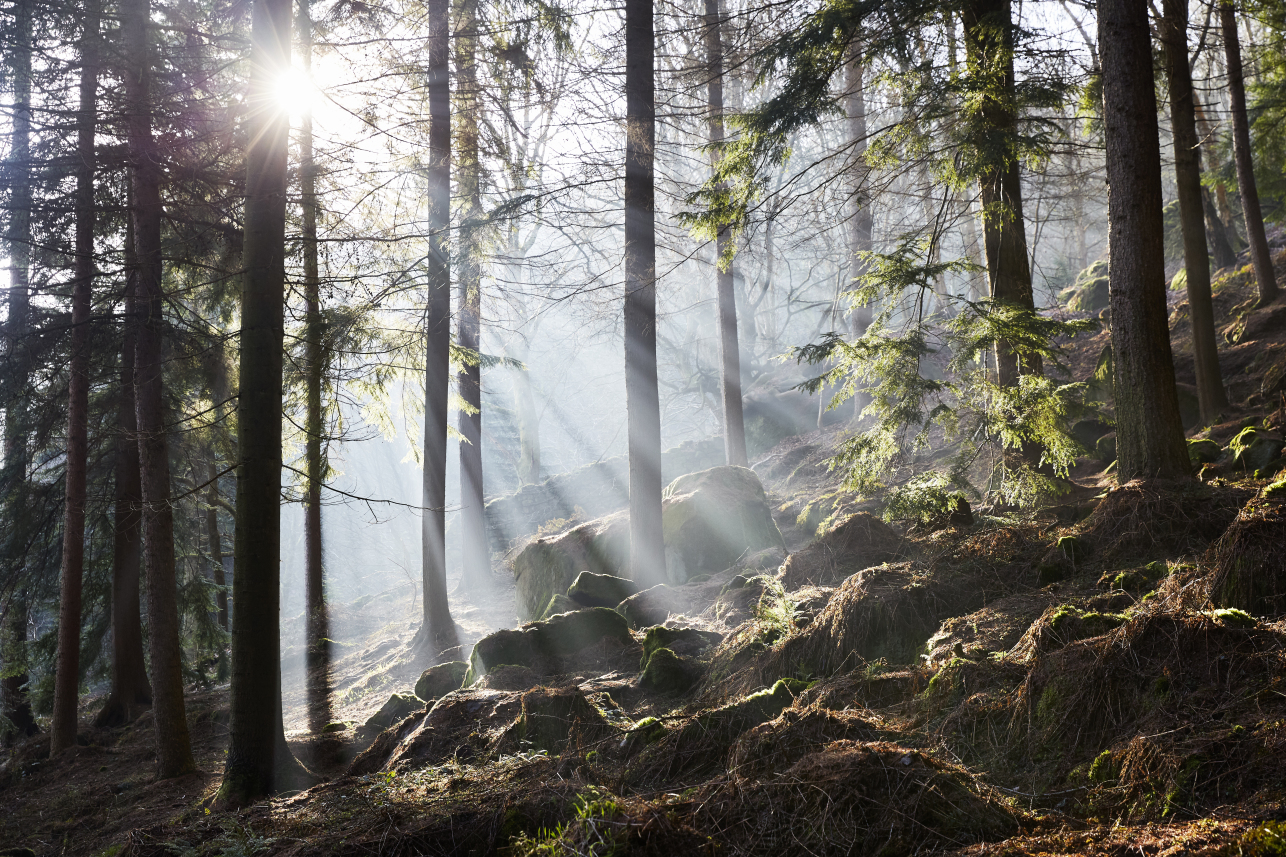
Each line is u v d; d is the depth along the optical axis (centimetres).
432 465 1401
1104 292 2183
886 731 466
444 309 1387
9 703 1766
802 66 977
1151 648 427
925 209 2150
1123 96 831
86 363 1276
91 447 1474
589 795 441
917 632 630
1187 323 1753
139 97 1001
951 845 342
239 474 843
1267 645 404
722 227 1066
